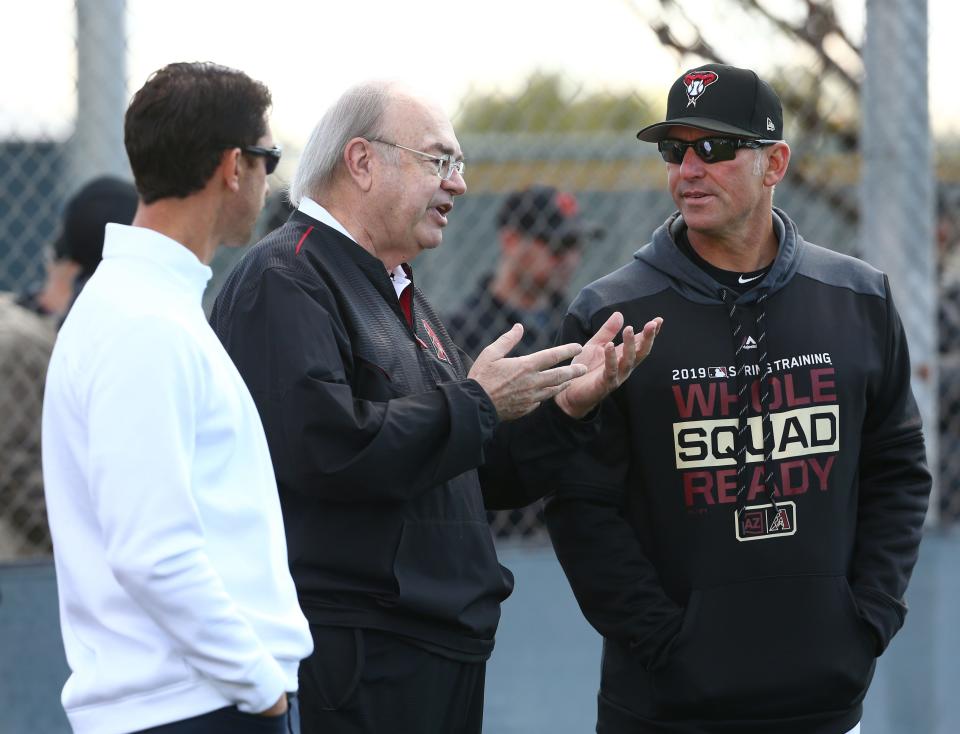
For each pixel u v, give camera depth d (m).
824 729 10.23
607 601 10.10
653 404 10.03
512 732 14.00
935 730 14.65
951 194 17.09
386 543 8.95
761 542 9.96
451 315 15.02
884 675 14.64
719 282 10.34
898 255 14.95
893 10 14.86
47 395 7.43
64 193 14.79
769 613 9.96
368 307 9.28
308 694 8.89
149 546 6.88
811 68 16.86
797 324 10.17
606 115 17.52
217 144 7.58
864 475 10.76
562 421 9.80
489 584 9.48
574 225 14.97
